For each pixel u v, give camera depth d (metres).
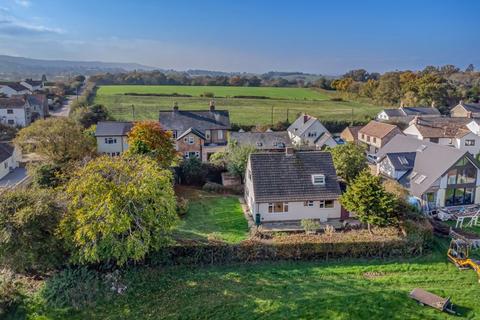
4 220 20.33
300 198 32.69
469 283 22.97
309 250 25.30
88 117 77.06
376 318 19.41
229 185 42.19
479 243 27.73
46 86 138.12
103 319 19.34
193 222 32.31
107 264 22.78
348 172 39.12
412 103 111.00
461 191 36.88
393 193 30.53
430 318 19.45
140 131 39.78
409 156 41.59
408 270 24.38
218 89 150.50
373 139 65.06
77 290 20.55
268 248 25.00
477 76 157.38
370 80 145.12
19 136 45.59
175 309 20.05
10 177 44.28
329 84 167.50
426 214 34.28
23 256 20.56
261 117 95.06
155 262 23.91
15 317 19.41
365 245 25.66
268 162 34.47
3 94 103.12
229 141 55.31
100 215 20.92
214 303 20.53
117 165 23.59
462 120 71.62
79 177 23.97
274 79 192.12
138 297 20.97
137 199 21.91
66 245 21.36
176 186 43.06
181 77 180.00
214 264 24.69
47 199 22.03
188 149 54.91
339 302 20.58
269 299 20.91
